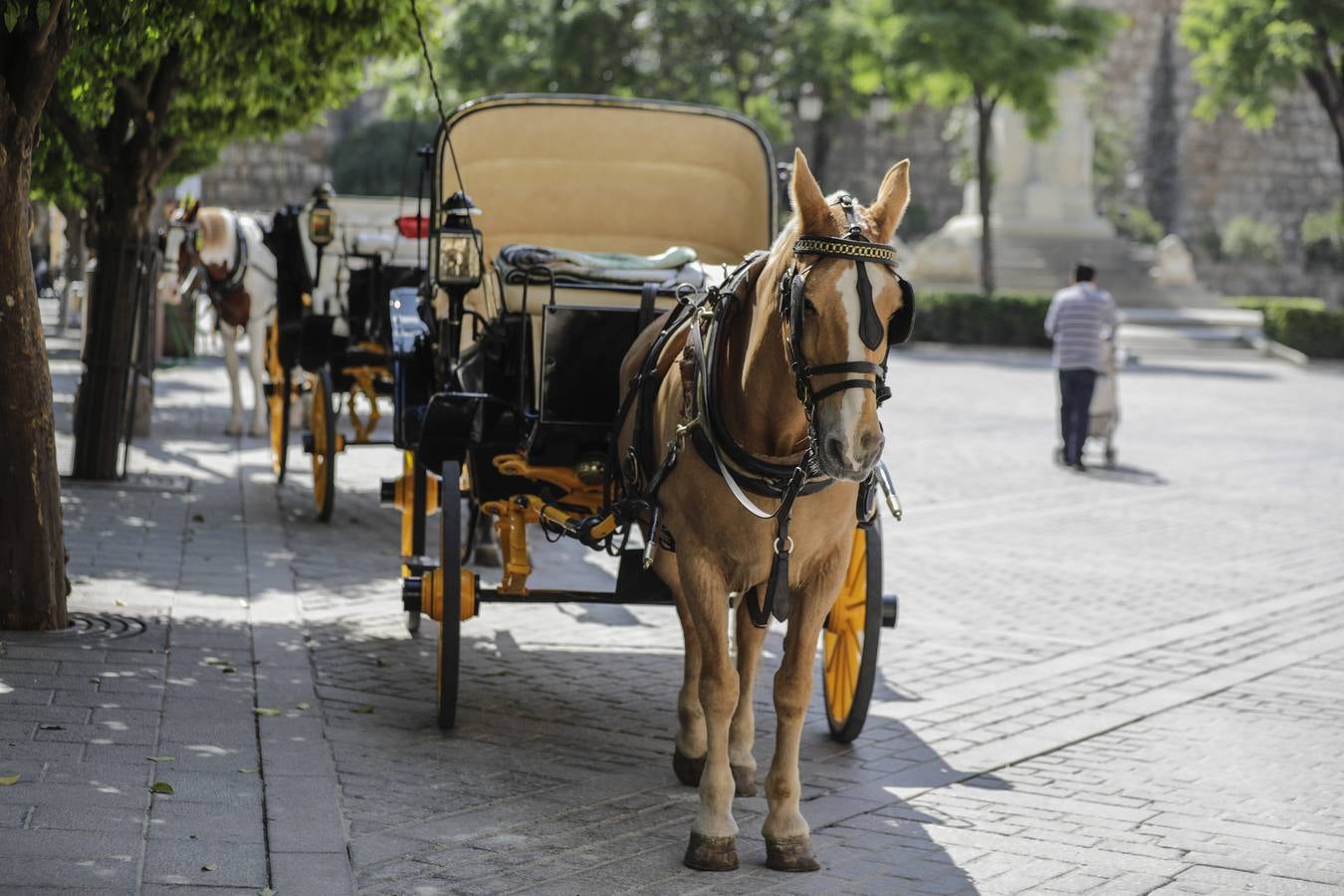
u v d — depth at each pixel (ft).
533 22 122.31
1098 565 37.47
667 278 22.13
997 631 30.04
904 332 14.78
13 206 24.66
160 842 16.58
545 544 37.42
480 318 23.68
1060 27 120.78
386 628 28.02
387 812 18.43
